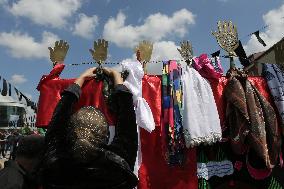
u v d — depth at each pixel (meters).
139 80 3.91
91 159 1.52
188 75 4.14
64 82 3.94
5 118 30.19
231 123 4.08
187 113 3.97
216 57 4.28
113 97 1.73
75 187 1.52
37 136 2.64
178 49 4.29
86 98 3.88
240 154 4.14
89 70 1.89
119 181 1.56
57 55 4.04
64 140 1.61
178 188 3.98
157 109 4.03
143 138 4.03
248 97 4.09
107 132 1.63
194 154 4.06
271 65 4.43
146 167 3.98
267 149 4.03
